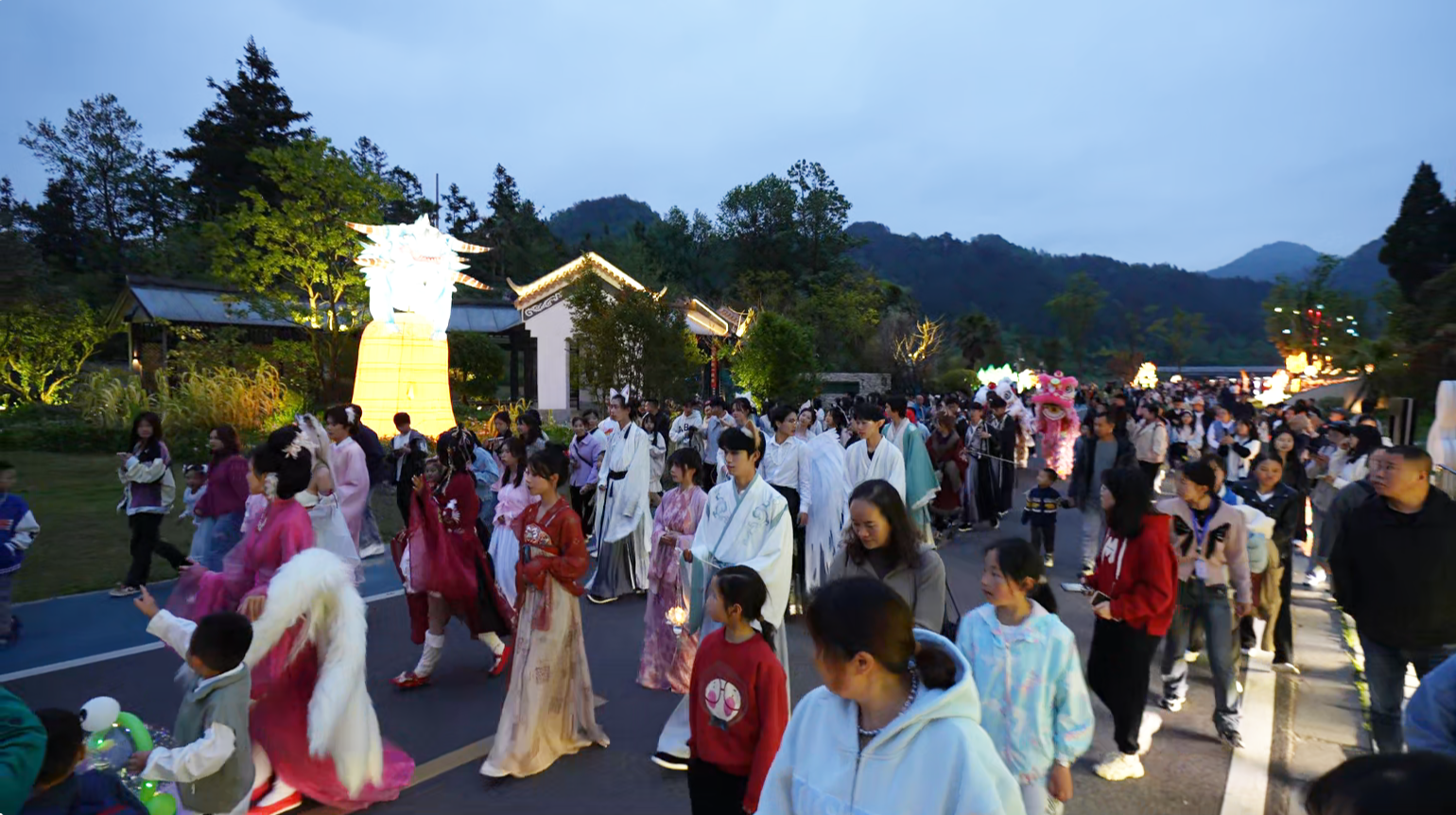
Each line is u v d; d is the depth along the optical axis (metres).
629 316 19.53
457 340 31.91
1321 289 48.00
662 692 5.89
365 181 22.81
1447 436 6.84
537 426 9.84
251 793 3.96
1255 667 6.45
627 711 5.54
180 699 5.64
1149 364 47.22
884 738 1.87
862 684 1.89
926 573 3.72
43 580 8.39
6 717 2.59
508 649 6.20
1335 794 1.34
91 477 14.76
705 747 3.14
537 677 4.61
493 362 33.09
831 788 1.93
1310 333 45.22
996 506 12.23
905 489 7.18
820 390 30.81
